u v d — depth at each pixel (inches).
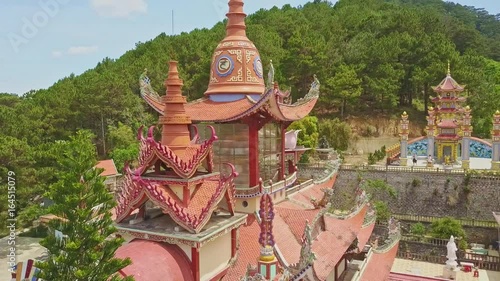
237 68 1213.7
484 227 2452.0
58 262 566.3
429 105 4707.2
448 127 3420.3
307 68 4350.4
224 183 846.5
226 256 890.7
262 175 1243.2
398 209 2940.5
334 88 4343.0
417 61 4781.0
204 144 842.8
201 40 4628.4
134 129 3799.2
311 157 3496.6
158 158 822.5
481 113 4404.5
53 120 3656.5
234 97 1206.3
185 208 804.0
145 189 805.9
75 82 4434.1
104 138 3823.8
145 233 797.9
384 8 7224.4
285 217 1087.0
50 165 2330.2
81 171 599.5
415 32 5182.1
